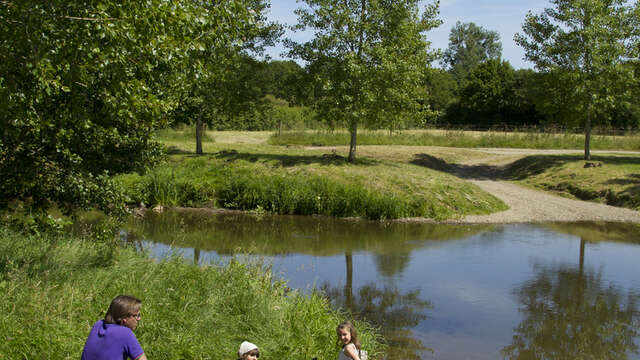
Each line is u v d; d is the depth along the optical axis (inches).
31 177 418.3
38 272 290.5
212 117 1219.2
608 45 1157.7
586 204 981.8
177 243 613.3
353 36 1007.6
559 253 603.8
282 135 1788.9
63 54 298.5
